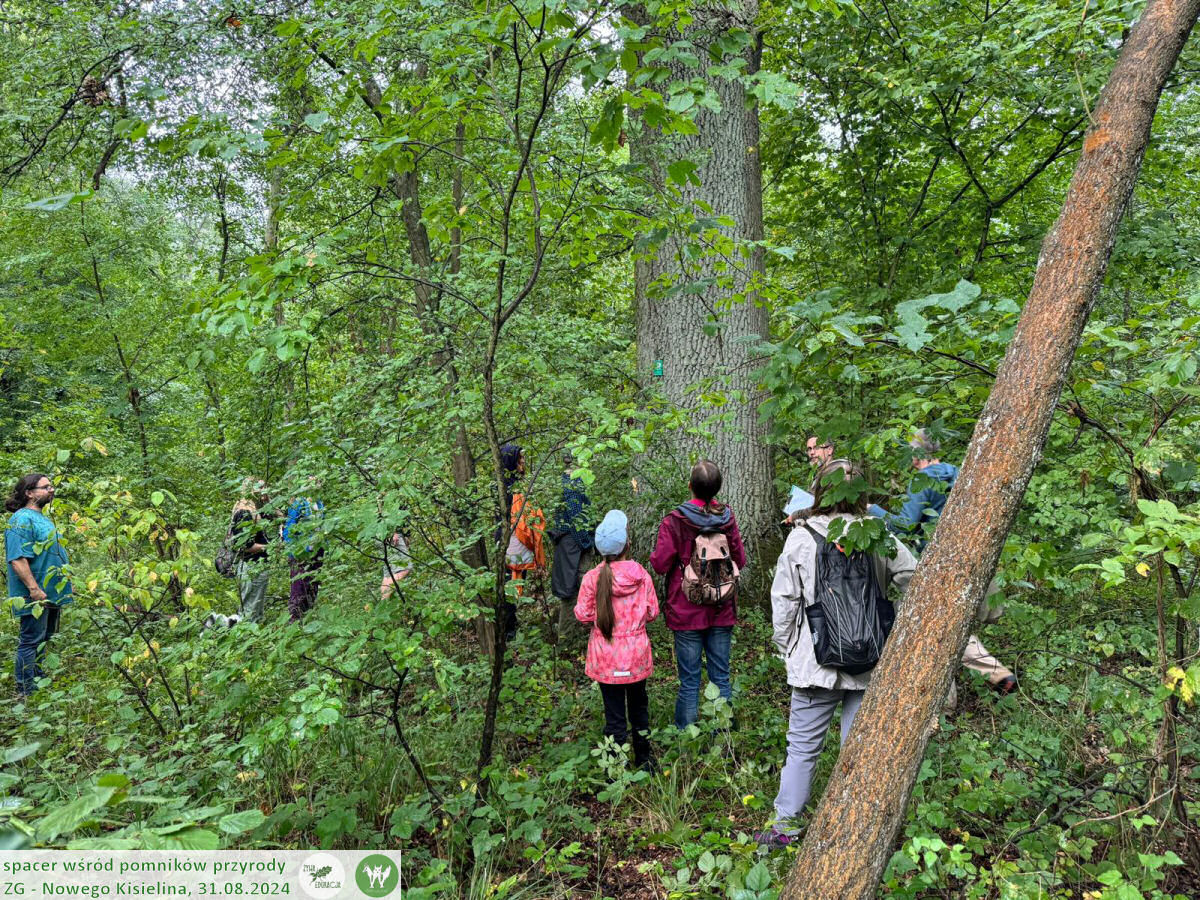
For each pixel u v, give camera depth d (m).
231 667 2.70
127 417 7.66
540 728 4.16
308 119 2.45
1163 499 2.64
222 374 6.03
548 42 2.25
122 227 7.80
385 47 3.19
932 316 2.61
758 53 6.09
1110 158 1.76
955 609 1.74
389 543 3.06
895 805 1.73
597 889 2.78
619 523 3.62
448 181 6.47
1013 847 2.76
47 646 4.50
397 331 4.89
